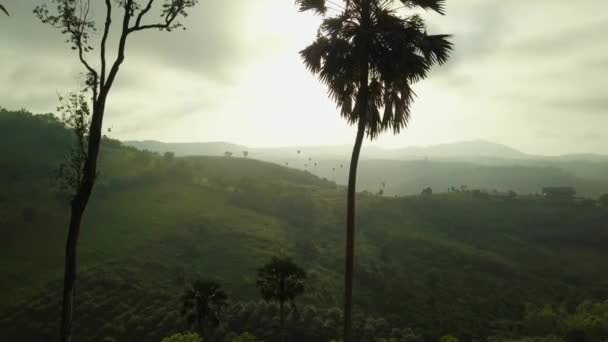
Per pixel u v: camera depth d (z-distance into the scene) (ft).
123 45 48.19
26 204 507.71
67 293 44.52
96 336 273.33
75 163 46.24
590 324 315.78
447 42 52.11
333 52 51.21
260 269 128.88
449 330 330.13
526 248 598.34
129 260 418.72
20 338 278.05
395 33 49.70
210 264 448.24
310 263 467.52
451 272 486.38
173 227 538.47
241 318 257.34
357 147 52.44
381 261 497.46
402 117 54.54
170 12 49.14
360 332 268.62
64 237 467.52
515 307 406.00
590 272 528.63
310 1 54.39
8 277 361.51
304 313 259.19
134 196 641.40
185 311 135.74
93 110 46.19
